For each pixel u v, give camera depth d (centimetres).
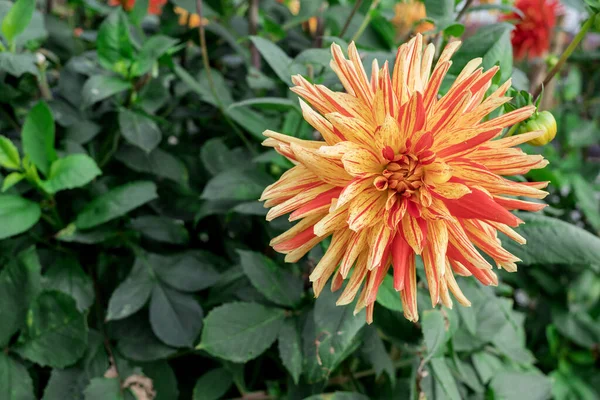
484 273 38
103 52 55
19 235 56
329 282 47
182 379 60
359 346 52
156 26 74
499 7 49
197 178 66
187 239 59
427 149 37
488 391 58
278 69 51
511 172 37
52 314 50
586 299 76
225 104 62
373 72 39
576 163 77
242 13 88
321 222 36
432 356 48
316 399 50
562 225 46
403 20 69
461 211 36
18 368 50
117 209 52
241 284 56
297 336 50
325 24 71
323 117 39
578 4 46
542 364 80
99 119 60
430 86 38
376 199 38
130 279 54
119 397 50
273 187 38
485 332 58
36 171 52
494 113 45
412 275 38
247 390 57
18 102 58
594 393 75
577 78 88
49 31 67
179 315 53
